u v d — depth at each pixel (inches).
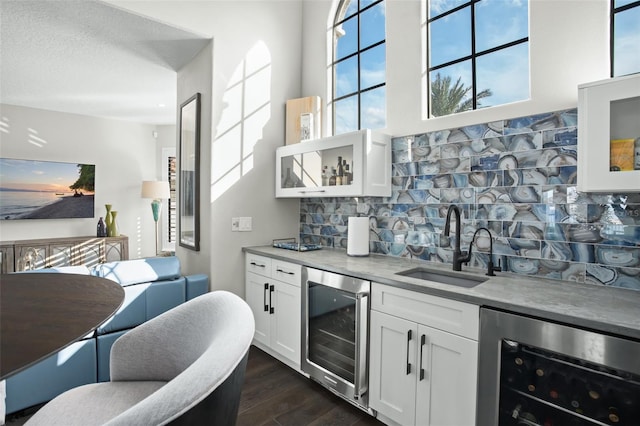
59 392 74.2
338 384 79.4
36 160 190.9
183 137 130.7
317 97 119.3
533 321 49.9
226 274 113.9
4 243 170.7
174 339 45.4
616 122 55.0
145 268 89.0
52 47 114.0
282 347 99.1
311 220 127.9
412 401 65.4
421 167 92.3
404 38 97.0
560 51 69.1
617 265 62.2
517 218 74.7
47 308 41.1
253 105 120.3
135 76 141.5
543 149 71.0
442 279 79.3
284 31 128.8
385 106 103.1
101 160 212.2
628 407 43.3
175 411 23.2
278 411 77.8
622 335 43.3
